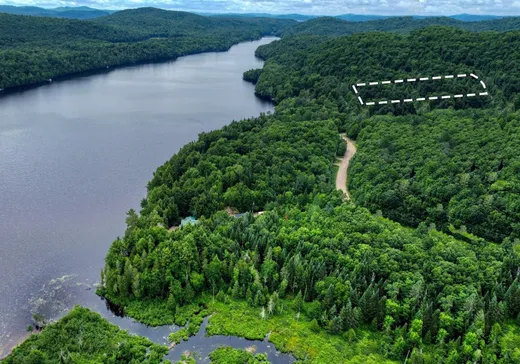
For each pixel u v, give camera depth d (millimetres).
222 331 99625
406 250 114875
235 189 151000
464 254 114875
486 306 98875
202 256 114062
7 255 124250
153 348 93125
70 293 110688
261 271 112938
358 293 104188
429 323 95750
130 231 126125
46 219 144125
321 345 96375
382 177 157000
